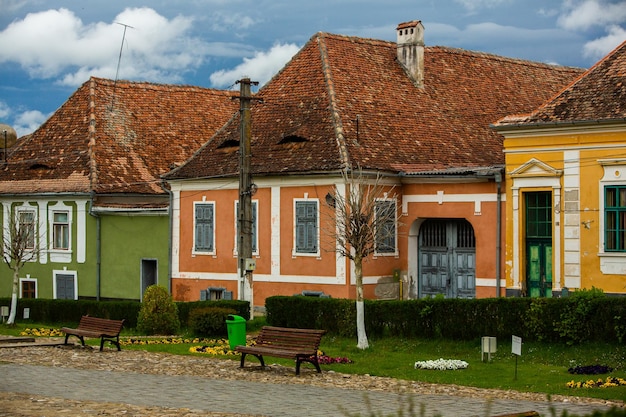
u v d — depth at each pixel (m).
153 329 34.53
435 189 39.25
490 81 49.03
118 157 49.84
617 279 33.25
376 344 30.75
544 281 35.41
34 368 24.34
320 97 42.53
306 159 40.09
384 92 44.09
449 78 47.47
